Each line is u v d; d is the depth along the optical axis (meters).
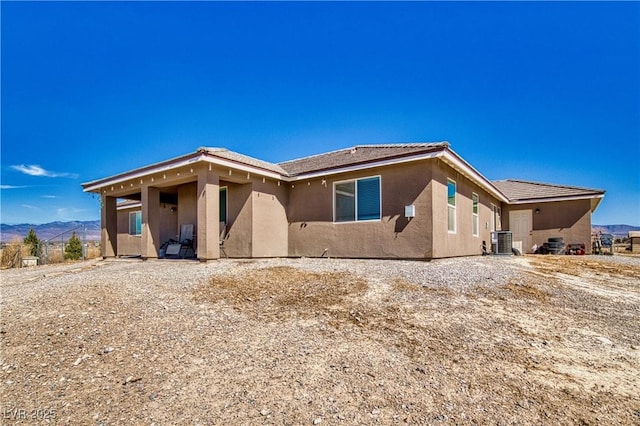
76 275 8.11
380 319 4.68
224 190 12.25
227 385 3.03
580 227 16.67
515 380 3.16
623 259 13.02
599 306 5.71
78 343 3.90
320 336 4.11
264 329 4.32
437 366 3.40
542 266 9.88
